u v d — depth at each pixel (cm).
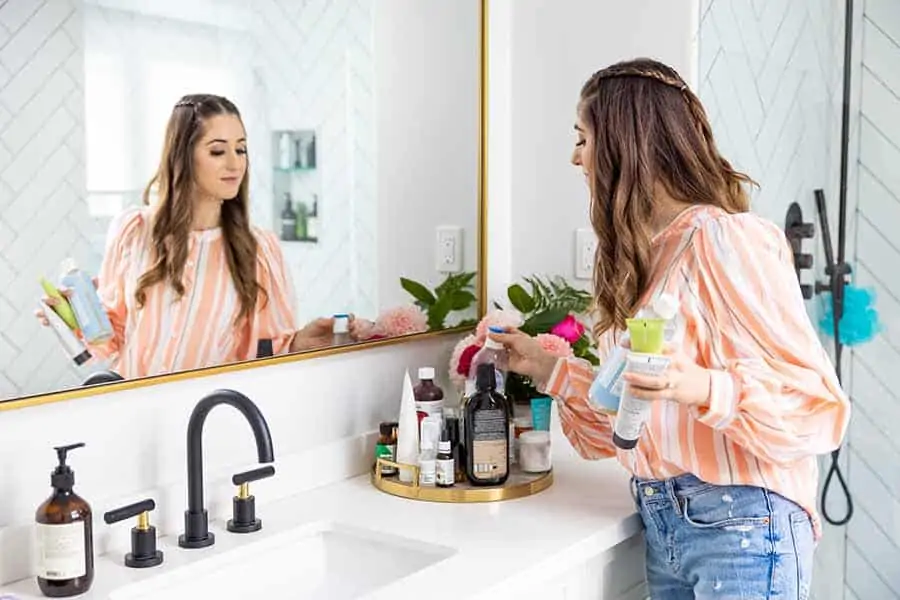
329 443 219
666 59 240
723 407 168
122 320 180
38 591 163
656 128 187
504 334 222
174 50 185
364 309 225
